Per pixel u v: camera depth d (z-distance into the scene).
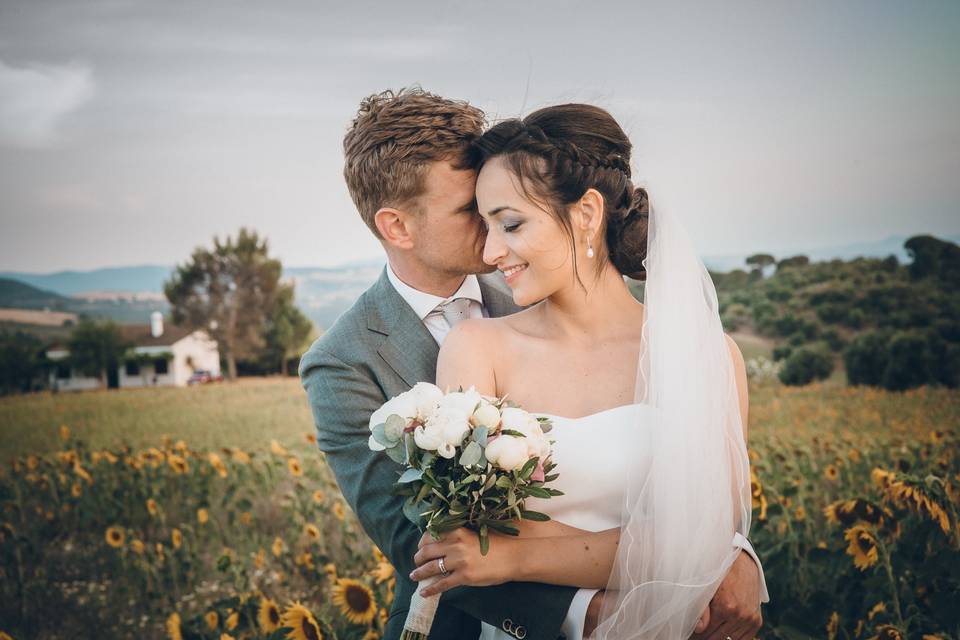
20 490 8.03
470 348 2.25
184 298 36.41
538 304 2.35
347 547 5.35
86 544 6.93
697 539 2.01
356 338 2.43
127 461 7.81
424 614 2.04
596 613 2.01
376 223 2.39
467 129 2.32
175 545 5.59
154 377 34.69
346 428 2.36
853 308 21.94
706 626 2.05
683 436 2.05
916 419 12.58
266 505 7.36
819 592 3.20
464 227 2.34
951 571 3.04
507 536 2.01
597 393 2.19
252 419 16.27
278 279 36.69
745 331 23.28
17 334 30.50
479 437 1.82
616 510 2.12
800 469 6.04
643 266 2.29
